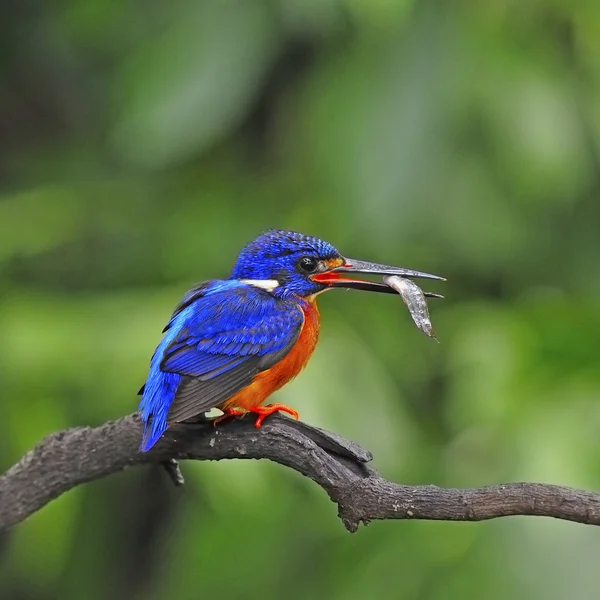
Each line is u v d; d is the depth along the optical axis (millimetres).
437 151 9984
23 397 10453
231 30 10445
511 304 11367
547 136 9953
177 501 12484
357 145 10016
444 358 11547
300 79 11367
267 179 11938
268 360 7645
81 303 11016
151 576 12469
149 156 10836
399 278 7617
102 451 7043
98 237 12391
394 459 10320
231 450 6738
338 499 6172
